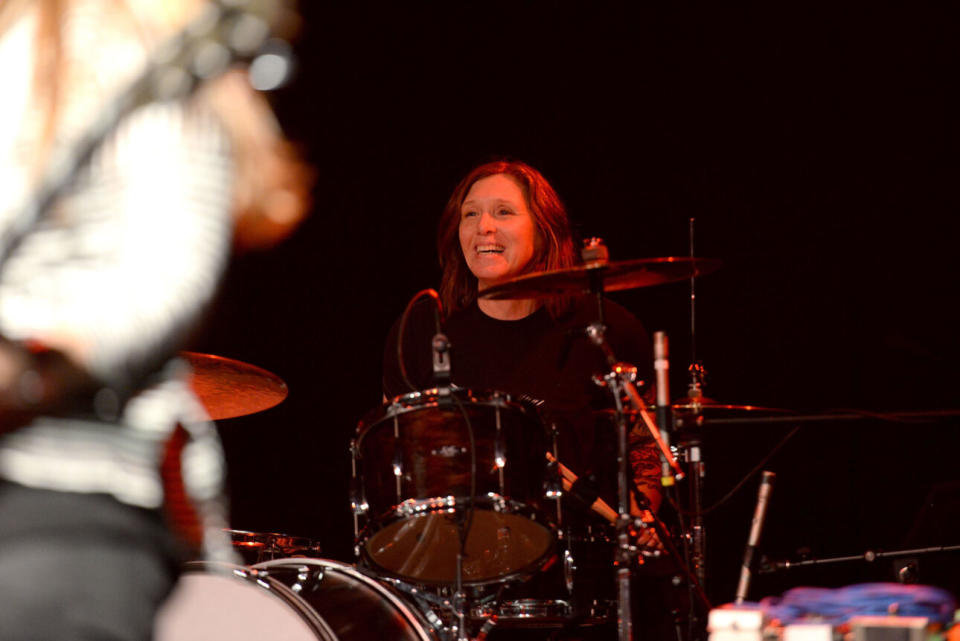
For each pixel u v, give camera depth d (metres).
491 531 5.19
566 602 5.62
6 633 1.57
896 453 8.26
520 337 6.48
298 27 1.77
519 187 6.68
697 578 5.99
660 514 8.08
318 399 9.36
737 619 3.02
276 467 9.36
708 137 8.92
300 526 9.30
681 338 8.83
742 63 8.89
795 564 6.02
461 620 5.03
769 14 8.84
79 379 1.63
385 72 9.35
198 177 1.71
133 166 1.67
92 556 1.62
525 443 5.07
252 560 6.34
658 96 9.05
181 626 4.56
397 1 9.35
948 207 8.29
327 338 9.38
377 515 5.09
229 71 1.72
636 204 9.00
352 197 9.36
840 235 8.54
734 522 8.49
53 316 1.62
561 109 9.20
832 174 8.62
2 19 1.78
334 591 4.88
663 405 5.36
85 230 1.65
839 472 8.37
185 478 1.82
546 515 5.09
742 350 8.68
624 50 9.13
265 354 9.34
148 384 1.71
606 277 5.66
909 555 6.30
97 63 1.72
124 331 1.63
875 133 8.52
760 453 8.52
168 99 1.69
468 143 9.30
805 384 8.51
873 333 8.38
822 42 8.70
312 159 9.27
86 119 1.69
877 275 8.42
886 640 2.80
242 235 1.85
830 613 3.08
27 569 1.58
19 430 1.63
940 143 8.35
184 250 1.68
